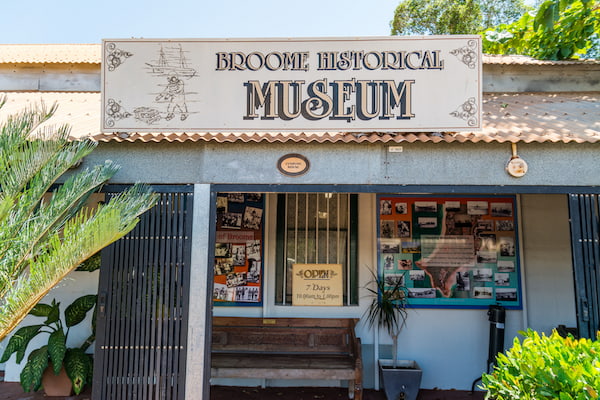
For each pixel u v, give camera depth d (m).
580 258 4.42
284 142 4.58
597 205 4.48
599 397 2.48
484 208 6.20
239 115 4.68
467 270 6.12
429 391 5.94
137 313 4.46
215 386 6.11
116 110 4.70
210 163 4.63
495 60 7.15
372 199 6.34
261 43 4.74
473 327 6.05
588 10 7.53
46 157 3.89
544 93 7.09
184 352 4.38
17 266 3.69
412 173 4.56
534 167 4.51
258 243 6.30
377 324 6.10
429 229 6.19
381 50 4.70
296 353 5.99
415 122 4.60
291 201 6.38
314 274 6.27
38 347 6.27
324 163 4.60
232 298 6.21
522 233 6.17
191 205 4.59
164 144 4.66
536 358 2.97
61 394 5.71
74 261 3.48
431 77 4.65
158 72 4.73
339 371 5.29
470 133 4.59
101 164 4.64
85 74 7.34
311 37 4.73
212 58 4.75
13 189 3.79
